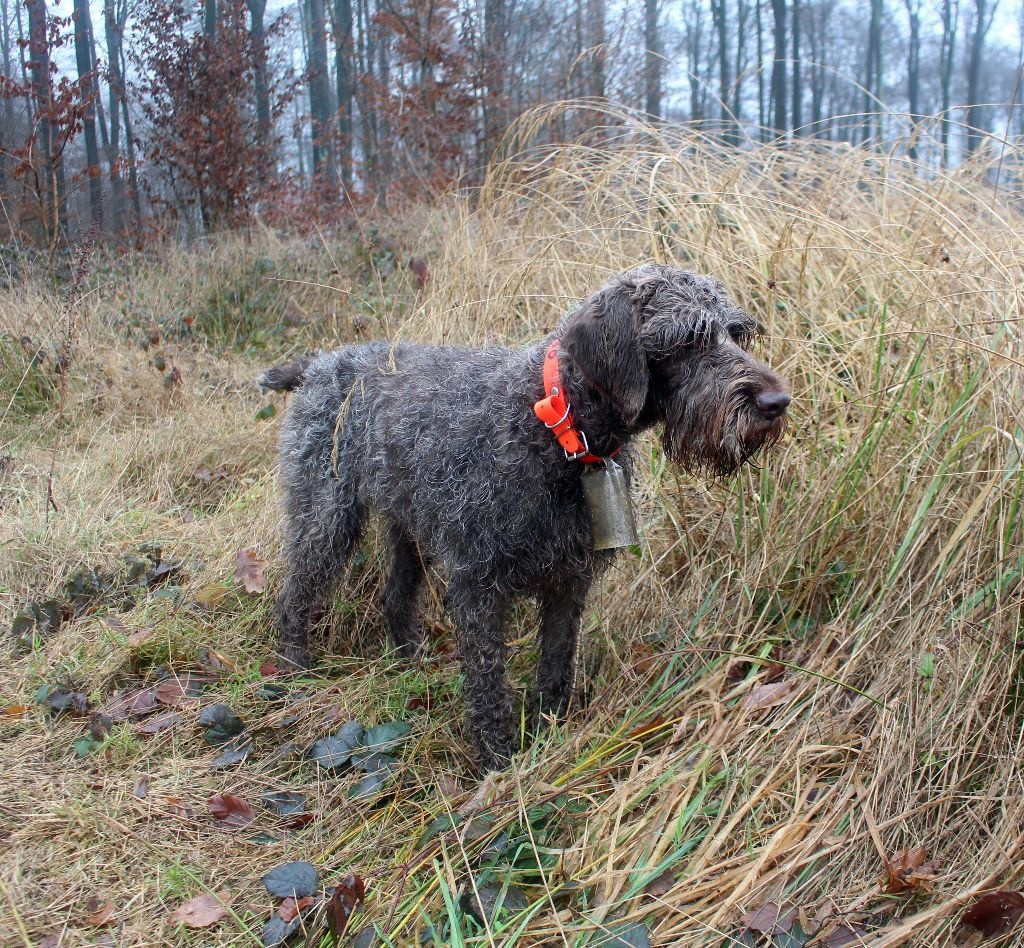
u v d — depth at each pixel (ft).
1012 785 8.16
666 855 8.13
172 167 34.68
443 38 37.88
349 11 49.70
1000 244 13.08
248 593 12.93
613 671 11.35
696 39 69.72
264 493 15.17
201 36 35.12
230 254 26.81
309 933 7.38
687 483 12.76
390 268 24.11
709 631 11.34
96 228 21.65
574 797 8.98
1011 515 9.63
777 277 14.34
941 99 73.46
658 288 8.87
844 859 8.05
